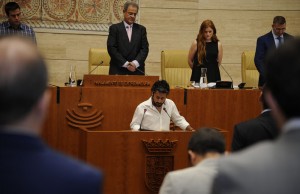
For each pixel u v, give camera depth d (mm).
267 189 2977
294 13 26594
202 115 16188
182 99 16016
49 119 15047
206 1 25812
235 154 3266
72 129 15258
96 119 15383
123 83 15734
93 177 3176
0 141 3127
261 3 26281
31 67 3201
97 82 15562
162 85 14062
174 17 25406
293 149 3104
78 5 23859
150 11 25094
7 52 3203
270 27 26406
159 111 14352
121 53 17516
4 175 3092
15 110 3166
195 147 6695
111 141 11820
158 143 11969
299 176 2998
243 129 7660
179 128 15516
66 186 3113
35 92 3203
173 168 12109
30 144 3170
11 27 18703
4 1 22469
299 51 3324
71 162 3244
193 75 18578
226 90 16328
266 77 3469
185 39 25594
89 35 24062
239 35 26188
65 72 23875
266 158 3098
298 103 3275
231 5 26047
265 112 7723
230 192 3049
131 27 17734
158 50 25266
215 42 18484
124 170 11906
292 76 3285
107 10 24219
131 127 14234
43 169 3135
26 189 3076
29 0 23141
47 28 23484
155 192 12055
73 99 15234
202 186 6332
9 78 3146
